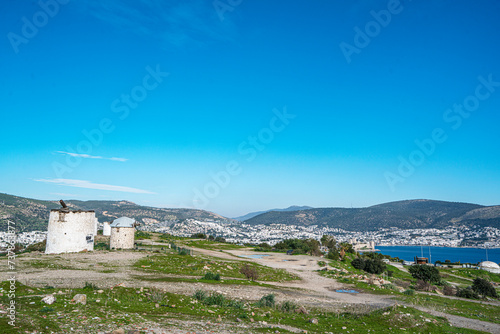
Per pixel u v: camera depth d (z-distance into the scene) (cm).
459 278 10362
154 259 5178
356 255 12556
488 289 5828
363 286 4862
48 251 5550
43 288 2506
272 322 2195
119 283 2977
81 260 4700
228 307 2555
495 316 3525
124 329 1557
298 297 3562
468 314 3438
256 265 6119
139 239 9481
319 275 5744
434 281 7006
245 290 3541
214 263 5347
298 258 8600
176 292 2944
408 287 6028
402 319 2512
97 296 2333
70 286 2812
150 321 1803
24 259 4522
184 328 1731
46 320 1527
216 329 1794
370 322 2500
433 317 2761
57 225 5575
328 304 3278
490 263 13162
